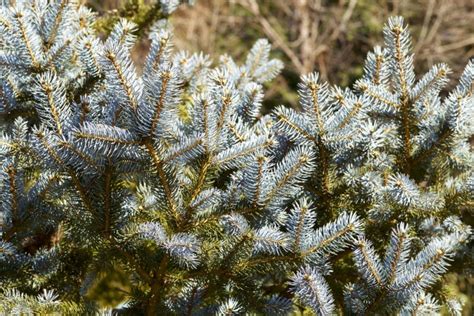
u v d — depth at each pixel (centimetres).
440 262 147
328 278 165
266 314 153
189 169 159
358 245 148
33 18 165
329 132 157
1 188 152
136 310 158
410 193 154
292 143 160
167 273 153
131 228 150
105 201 148
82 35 164
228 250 150
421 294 146
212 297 157
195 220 150
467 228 158
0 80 158
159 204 150
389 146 164
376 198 159
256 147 148
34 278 156
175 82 140
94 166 145
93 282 156
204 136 145
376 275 149
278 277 166
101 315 151
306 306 161
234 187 150
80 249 162
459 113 155
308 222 148
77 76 165
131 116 142
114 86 142
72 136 142
